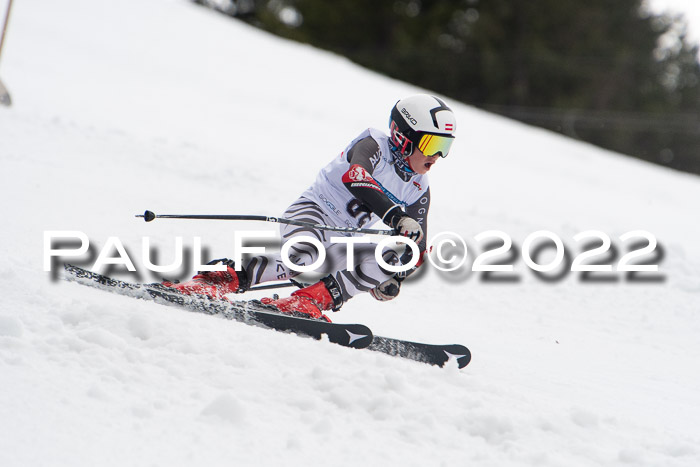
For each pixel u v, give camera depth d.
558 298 21.77
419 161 13.62
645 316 20.72
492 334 17.34
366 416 9.68
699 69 173.88
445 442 9.30
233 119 51.38
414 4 154.75
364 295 18.78
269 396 9.78
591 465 9.18
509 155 64.75
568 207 44.03
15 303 11.34
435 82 148.00
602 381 14.45
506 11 147.50
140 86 55.41
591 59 150.38
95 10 92.12
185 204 24.77
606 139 150.12
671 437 10.45
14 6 81.25
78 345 10.05
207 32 95.56
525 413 10.51
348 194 13.91
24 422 8.12
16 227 17.84
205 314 12.91
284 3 160.50
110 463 7.73
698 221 47.28
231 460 8.16
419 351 13.09
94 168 26.58
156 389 9.42
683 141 158.25
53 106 38.25
